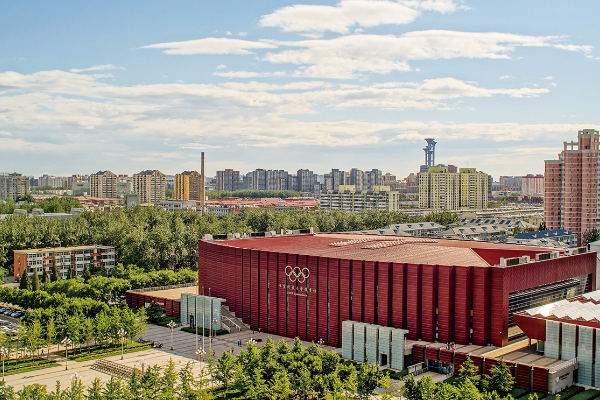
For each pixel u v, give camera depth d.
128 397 116.38
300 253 181.75
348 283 163.00
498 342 147.62
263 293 182.75
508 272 149.12
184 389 124.44
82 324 169.88
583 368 131.88
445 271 149.88
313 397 131.75
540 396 124.50
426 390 115.50
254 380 128.50
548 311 144.25
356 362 152.38
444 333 150.38
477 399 110.62
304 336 172.62
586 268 184.38
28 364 156.62
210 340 172.75
